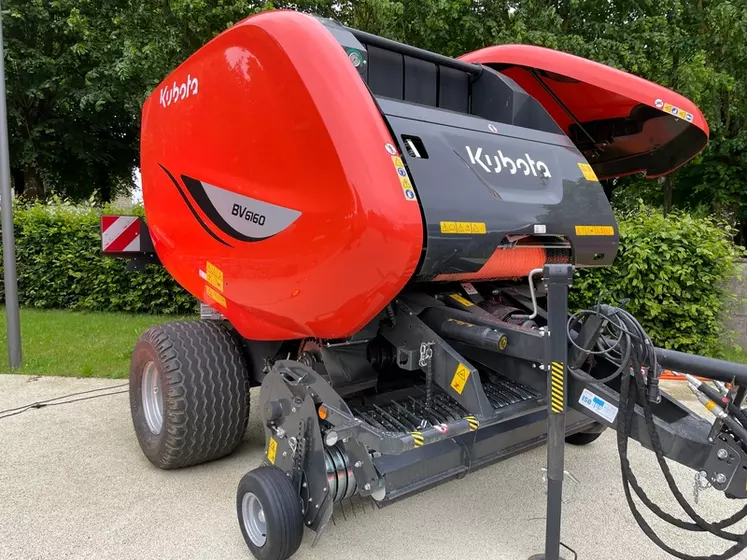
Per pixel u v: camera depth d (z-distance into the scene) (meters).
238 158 2.87
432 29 8.85
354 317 2.48
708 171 11.25
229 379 3.41
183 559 2.71
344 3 9.05
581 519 3.10
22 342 7.16
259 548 2.60
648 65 8.72
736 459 2.18
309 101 2.43
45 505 3.19
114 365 6.16
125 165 19.23
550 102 3.79
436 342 2.62
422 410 2.96
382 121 2.44
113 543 2.83
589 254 3.16
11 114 14.93
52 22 13.75
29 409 4.78
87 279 9.68
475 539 2.88
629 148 3.88
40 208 9.98
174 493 3.33
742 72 10.48
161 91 3.63
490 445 2.75
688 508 2.20
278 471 2.62
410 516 3.11
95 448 3.98
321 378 2.59
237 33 2.82
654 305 5.89
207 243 3.25
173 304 9.20
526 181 2.92
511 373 2.87
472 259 2.54
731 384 2.19
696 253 5.82
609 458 3.91
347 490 2.58
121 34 9.62
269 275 2.78
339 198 2.33
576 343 2.44
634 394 2.30
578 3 9.02
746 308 6.56
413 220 2.29
